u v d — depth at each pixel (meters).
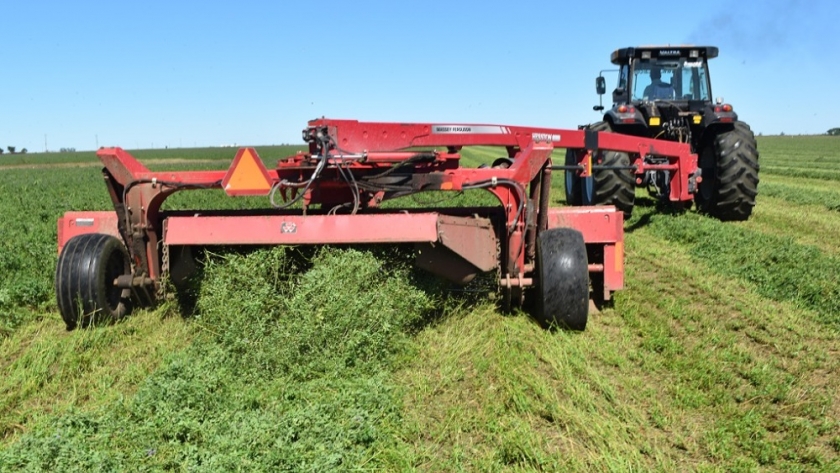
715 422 4.01
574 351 4.94
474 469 3.51
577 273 5.21
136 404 4.04
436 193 14.66
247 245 5.15
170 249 5.61
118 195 5.61
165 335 5.42
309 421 3.74
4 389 4.56
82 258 5.44
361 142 6.10
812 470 3.55
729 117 10.67
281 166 6.12
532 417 4.00
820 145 61.44
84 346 5.22
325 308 4.72
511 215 5.57
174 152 92.19
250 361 4.61
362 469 3.40
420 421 3.98
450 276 5.33
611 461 3.51
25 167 53.03
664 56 11.74
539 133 7.15
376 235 4.96
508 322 5.54
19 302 6.55
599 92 11.85
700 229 9.51
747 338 5.48
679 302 6.44
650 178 11.55
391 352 4.88
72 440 3.61
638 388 4.43
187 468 3.34
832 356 5.05
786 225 10.87
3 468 3.36
